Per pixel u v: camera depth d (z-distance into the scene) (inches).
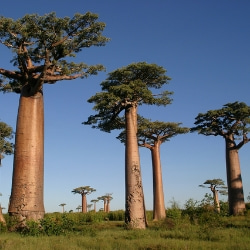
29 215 603.5
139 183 733.3
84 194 2134.6
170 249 372.8
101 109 756.6
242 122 1123.3
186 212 658.8
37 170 634.8
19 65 666.2
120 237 501.4
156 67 766.5
